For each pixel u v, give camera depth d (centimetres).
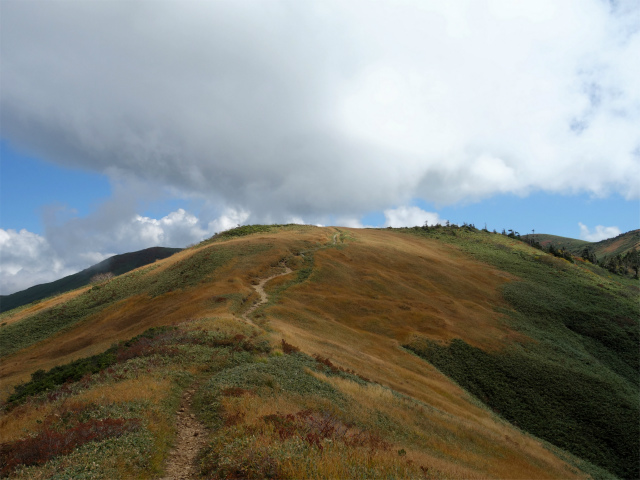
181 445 1470
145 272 8131
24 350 5481
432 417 2838
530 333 6203
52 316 6644
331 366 3216
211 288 5897
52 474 1084
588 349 6159
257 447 1245
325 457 1223
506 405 4353
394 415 2498
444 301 6919
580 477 2927
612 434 4009
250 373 2336
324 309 5862
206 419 1694
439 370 4788
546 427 4066
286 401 2011
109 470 1130
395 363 4603
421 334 5534
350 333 5169
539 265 10138
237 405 1761
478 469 2088
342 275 7362
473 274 8762
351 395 2548
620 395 4678
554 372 5006
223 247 8200
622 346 6266
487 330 6034
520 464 2603
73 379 2417
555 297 7800
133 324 5434
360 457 1326
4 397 3092
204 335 3133
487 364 5072
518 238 15388
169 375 2186
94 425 1380
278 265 7544
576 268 10406
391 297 6788
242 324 3753
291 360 2950
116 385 1972
